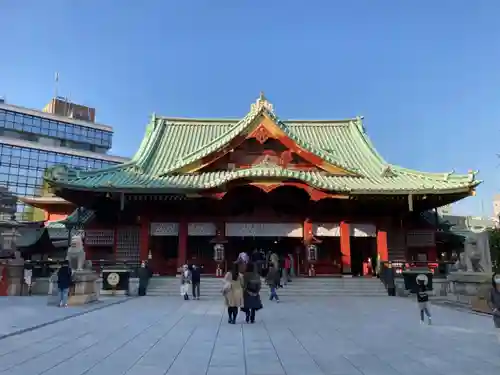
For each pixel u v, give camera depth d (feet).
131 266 107.24
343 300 86.22
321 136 152.35
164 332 45.39
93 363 31.35
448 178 114.52
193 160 118.32
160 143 144.36
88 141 363.15
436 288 93.97
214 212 119.65
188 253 124.47
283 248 131.54
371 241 129.18
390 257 120.57
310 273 117.08
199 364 31.17
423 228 123.85
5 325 48.73
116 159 362.74
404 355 34.58
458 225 184.75
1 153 313.12
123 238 120.26
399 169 125.39
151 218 118.93
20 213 238.48
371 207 119.65
